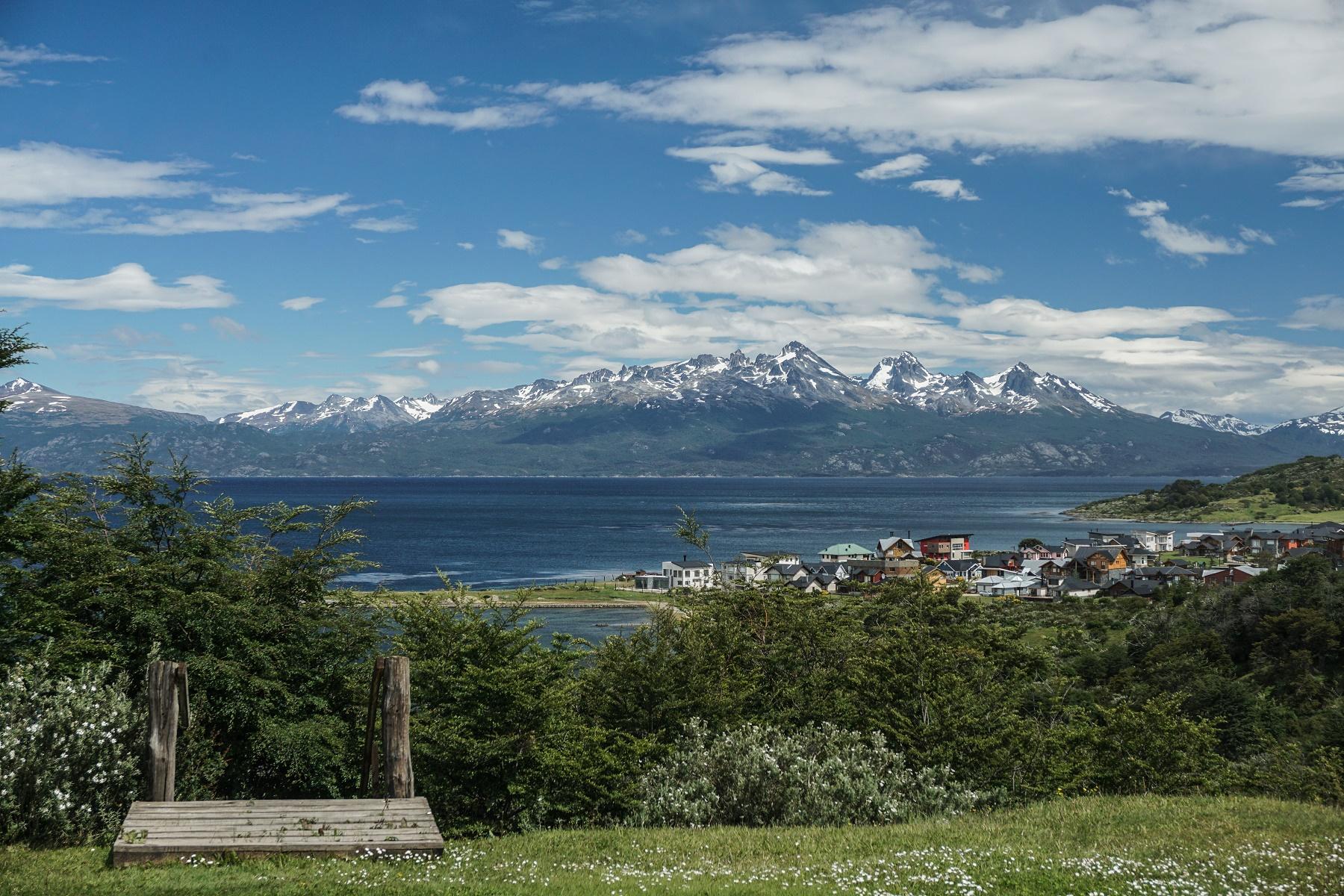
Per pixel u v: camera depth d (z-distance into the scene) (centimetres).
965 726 3002
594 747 2662
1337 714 5712
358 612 2783
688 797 2391
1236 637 8544
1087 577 17450
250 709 2364
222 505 2745
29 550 2409
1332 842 1717
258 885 1384
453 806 2500
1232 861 1573
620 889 1437
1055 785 3109
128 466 2658
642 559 19538
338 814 1638
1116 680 7006
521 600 3077
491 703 2520
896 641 3519
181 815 1591
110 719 1728
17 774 1609
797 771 2369
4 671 2003
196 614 2370
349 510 2772
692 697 3048
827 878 1523
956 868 1565
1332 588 8344
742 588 4069
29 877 1381
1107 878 1491
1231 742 5906
